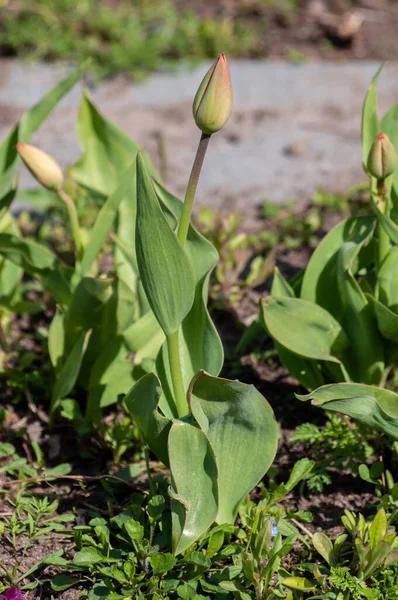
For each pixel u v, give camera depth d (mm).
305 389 1626
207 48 2938
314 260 1532
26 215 1950
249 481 1403
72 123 2553
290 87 2748
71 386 1515
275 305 1477
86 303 1513
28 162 1499
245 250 1788
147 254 1341
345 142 2428
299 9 3260
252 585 1386
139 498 1460
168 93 2721
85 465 1546
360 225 1513
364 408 1396
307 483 1504
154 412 1386
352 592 1371
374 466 1477
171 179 2236
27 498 1482
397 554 1372
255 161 2336
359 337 1512
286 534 1422
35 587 1422
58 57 2895
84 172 1613
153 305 1362
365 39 3072
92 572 1403
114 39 2961
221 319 1754
